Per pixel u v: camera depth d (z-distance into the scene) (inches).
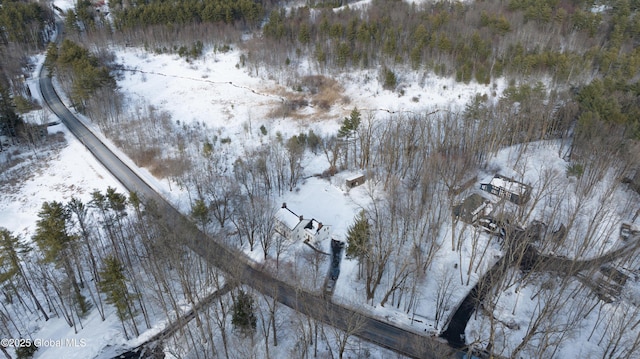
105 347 2731.3
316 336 2522.1
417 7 7721.5
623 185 3932.1
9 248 2751.0
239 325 2586.1
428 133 4271.7
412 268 3080.7
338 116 5354.3
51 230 2753.4
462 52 5797.2
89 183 4237.2
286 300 2974.9
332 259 3314.5
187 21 7185.0
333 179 4175.7
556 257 3240.7
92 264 3191.4
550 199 3521.2
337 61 6141.7
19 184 4232.3
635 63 5152.6
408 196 3565.5
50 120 5255.9
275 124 5241.1
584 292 2938.0
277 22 7086.6
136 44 7096.5
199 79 6186.0
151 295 2940.5
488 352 2615.7
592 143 3909.9
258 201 3678.6
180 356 2576.3
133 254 3334.2
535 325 2407.7
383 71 5831.7
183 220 3486.7
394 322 2829.7
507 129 4340.6
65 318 2945.4
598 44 5989.2
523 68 5477.4
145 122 5137.8
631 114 4087.1
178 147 4717.0
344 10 7564.0
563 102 4889.3
